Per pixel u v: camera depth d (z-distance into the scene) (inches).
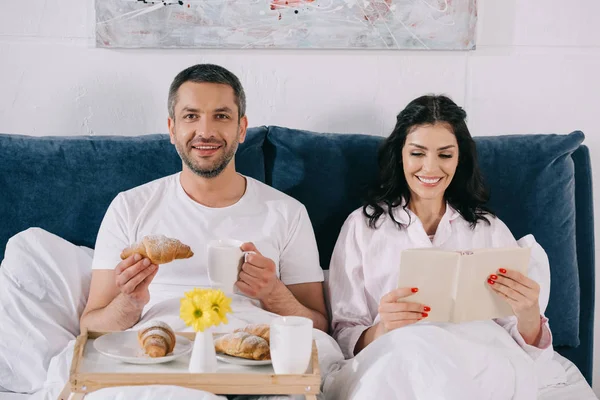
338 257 78.2
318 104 90.5
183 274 74.9
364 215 78.1
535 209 83.2
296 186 83.2
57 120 89.3
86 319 70.4
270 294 71.7
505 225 79.9
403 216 77.3
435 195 74.7
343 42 88.4
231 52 89.0
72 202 80.8
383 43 88.6
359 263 77.1
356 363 63.7
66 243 77.2
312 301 77.9
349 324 75.2
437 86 90.5
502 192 83.3
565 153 84.3
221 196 76.9
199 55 88.9
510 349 66.9
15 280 72.5
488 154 83.6
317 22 87.9
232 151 75.0
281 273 78.4
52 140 81.7
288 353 55.7
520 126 91.7
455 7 88.2
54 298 73.1
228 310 56.1
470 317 65.3
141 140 82.6
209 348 56.0
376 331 70.0
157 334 58.6
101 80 88.7
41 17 87.1
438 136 73.5
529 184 83.4
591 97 91.5
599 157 92.4
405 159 75.5
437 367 59.7
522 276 65.2
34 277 73.0
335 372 66.2
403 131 75.8
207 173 74.2
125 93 89.1
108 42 87.1
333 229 83.4
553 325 82.6
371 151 83.9
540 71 90.8
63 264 74.7
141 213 75.4
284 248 77.9
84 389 54.4
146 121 89.8
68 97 88.8
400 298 64.7
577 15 89.9
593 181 92.6
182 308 55.8
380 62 89.9
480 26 89.7
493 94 91.0
